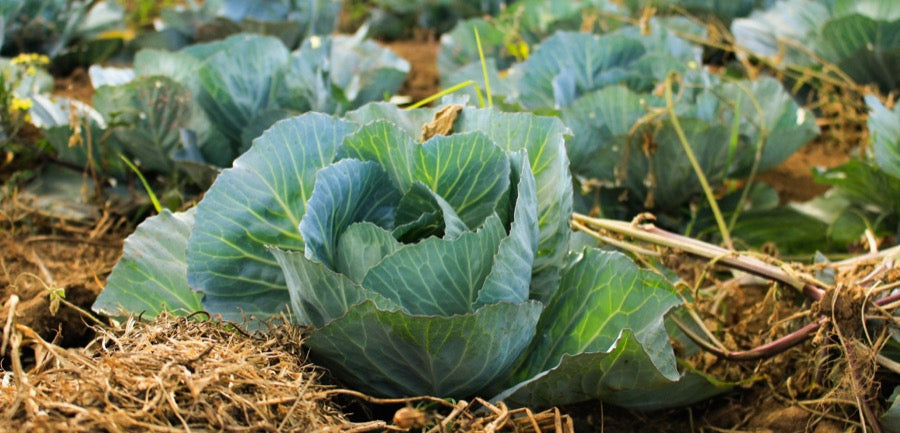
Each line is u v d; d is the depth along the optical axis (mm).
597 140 2023
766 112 2070
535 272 1583
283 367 1456
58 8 2764
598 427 1647
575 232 1753
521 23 2705
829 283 1703
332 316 1488
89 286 1827
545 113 2016
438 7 3486
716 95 2004
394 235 1524
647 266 1773
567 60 2166
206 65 1979
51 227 2020
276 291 1586
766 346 1648
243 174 1542
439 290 1480
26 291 1819
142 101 1989
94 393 1343
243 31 2674
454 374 1505
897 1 2369
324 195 1497
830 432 1612
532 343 1595
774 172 2393
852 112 2328
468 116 1626
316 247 1496
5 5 2570
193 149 2014
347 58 2250
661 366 1531
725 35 2699
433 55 3244
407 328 1452
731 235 2076
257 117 1994
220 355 1425
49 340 1767
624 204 2082
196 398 1356
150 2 3422
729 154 2002
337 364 1519
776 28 2572
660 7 2967
